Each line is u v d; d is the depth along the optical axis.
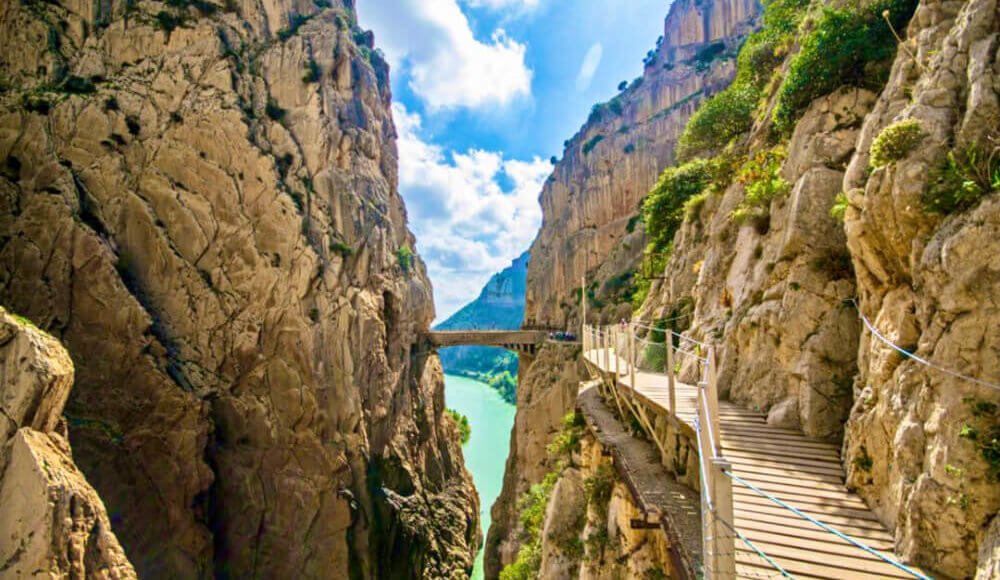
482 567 47.66
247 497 38.56
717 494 4.77
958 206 6.59
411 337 53.81
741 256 14.55
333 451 39.62
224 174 42.09
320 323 41.00
